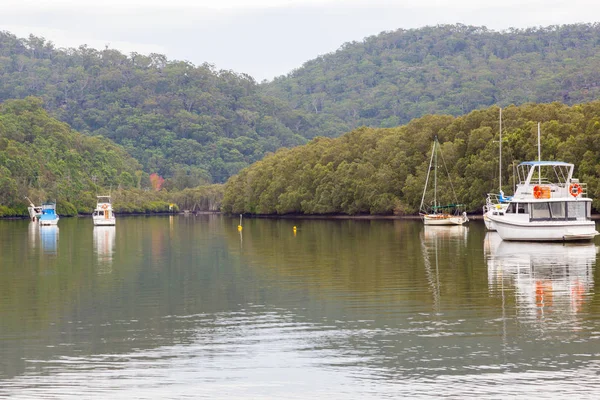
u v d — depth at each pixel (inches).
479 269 2701.8
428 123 7504.9
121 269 2935.5
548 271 2610.7
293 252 3567.9
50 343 1636.3
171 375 1408.7
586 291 2165.4
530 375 1376.7
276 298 2153.1
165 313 1952.5
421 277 2517.2
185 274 2741.1
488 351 1528.1
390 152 7603.4
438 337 1643.7
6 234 5679.1
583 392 1289.4
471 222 6171.3
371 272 2679.6
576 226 3676.2
